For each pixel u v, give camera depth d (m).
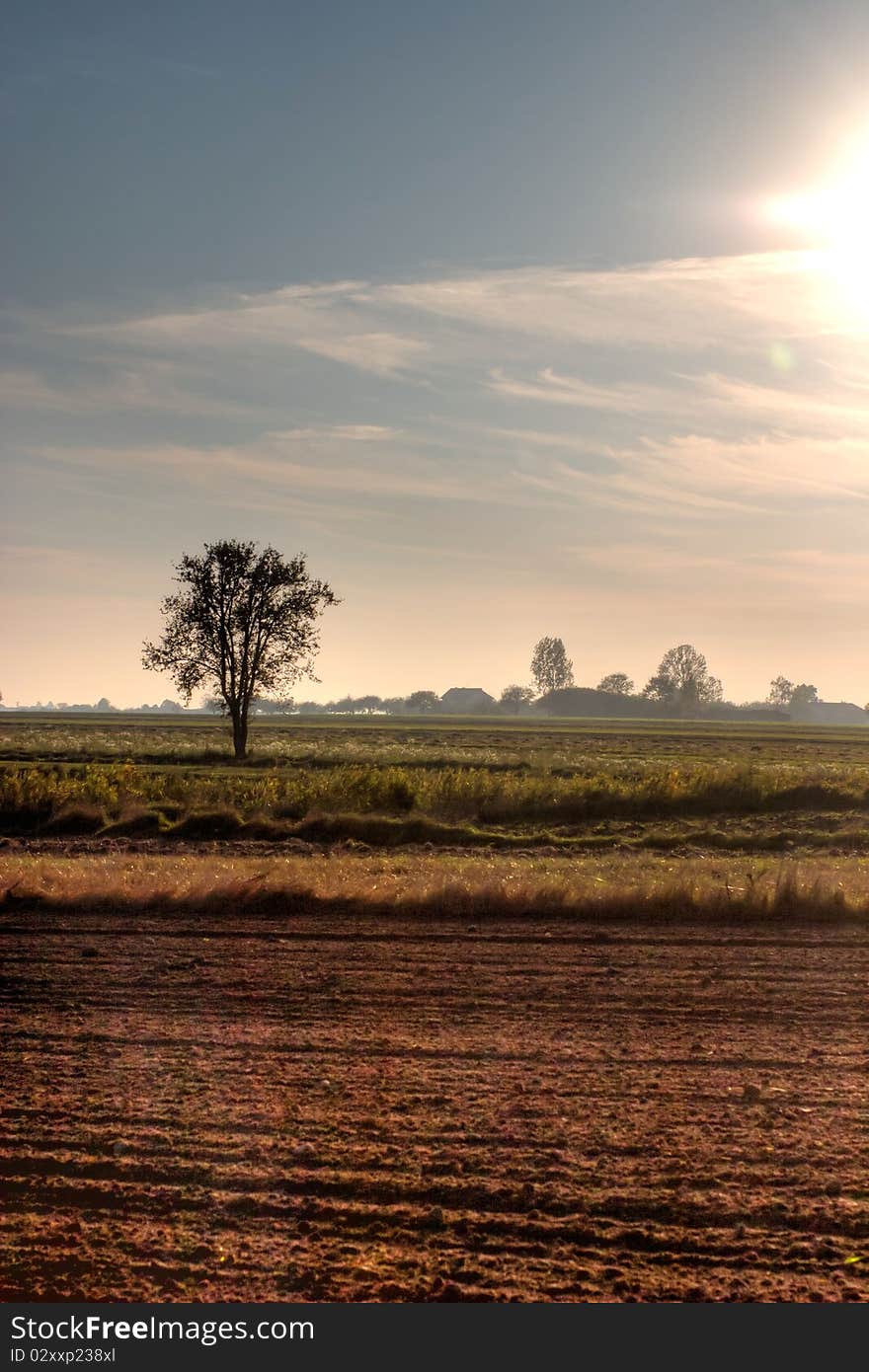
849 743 101.50
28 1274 6.43
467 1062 10.07
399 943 15.32
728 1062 10.13
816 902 17.47
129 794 32.81
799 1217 7.09
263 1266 6.52
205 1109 8.84
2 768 42.84
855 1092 9.35
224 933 15.89
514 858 25.27
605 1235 6.87
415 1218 7.07
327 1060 10.10
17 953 14.45
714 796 35.12
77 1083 9.44
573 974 13.52
